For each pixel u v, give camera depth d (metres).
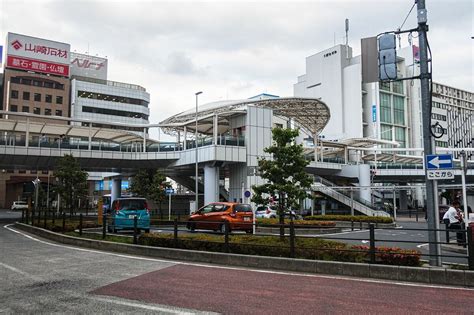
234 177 37.38
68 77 78.31
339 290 6.98
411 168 57.22
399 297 6.49
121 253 12.09
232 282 7.65
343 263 8.51
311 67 95.75
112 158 36.97
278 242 10.86
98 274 8.46
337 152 59.22
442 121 101.56
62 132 36.66
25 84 73.88
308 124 51.50
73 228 17.72
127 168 41.78
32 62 74.56
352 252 8.98
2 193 69.19
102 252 12.23
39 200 47.97
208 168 36.16
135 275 8.35
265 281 7.76
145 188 33.81
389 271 8.06
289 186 13.62
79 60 84.81
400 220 39.94
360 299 6.35
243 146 36.19
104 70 87.56
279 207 14.19
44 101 75.25
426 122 9.12
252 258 9.55
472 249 7.77
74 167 30.55
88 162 38.19
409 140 90.69
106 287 7.16
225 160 34.75
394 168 57.19
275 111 46.12
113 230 18.55
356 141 52.94
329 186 45.56
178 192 58.16
